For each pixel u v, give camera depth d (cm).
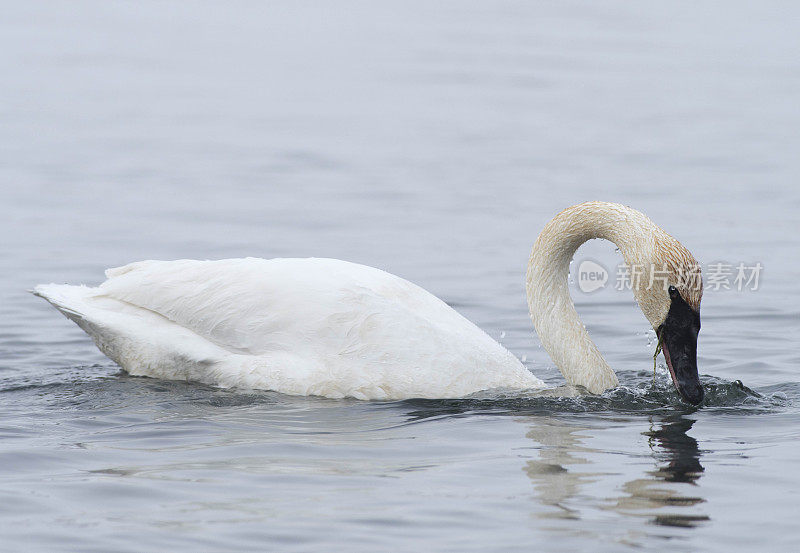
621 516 844
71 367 1371
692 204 2592
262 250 2123
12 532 807
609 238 1217
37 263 2006
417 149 3300
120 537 800
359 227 2350
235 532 809
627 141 3425
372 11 6888
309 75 4656
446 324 1262
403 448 1018
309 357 1223
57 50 5244
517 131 3581
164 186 2764
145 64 4909
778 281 1906
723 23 6172
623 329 1614
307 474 938
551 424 1104
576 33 5884
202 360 1245
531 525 825
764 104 4016
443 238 2256
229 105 4006
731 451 1008
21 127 3503
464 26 6184
